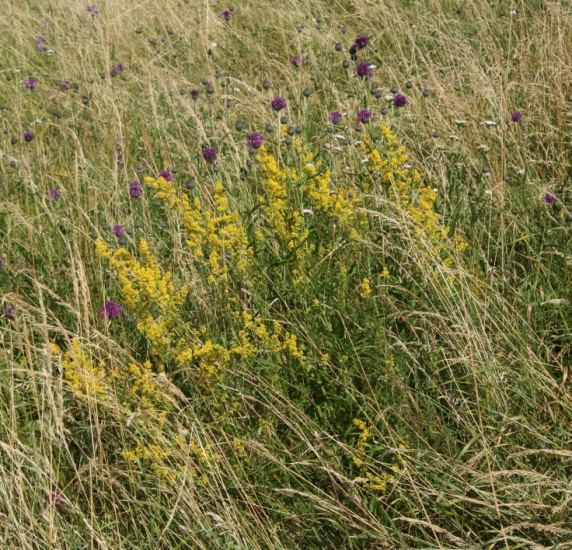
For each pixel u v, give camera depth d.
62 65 5.93
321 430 2.58
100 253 2.81
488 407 2.52
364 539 2.29
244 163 3.96
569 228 3.22
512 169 3.91
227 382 2.73
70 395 2.76
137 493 2.52
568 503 2.21
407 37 5.76
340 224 3.12
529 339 2.84
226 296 3.00
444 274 2.88
